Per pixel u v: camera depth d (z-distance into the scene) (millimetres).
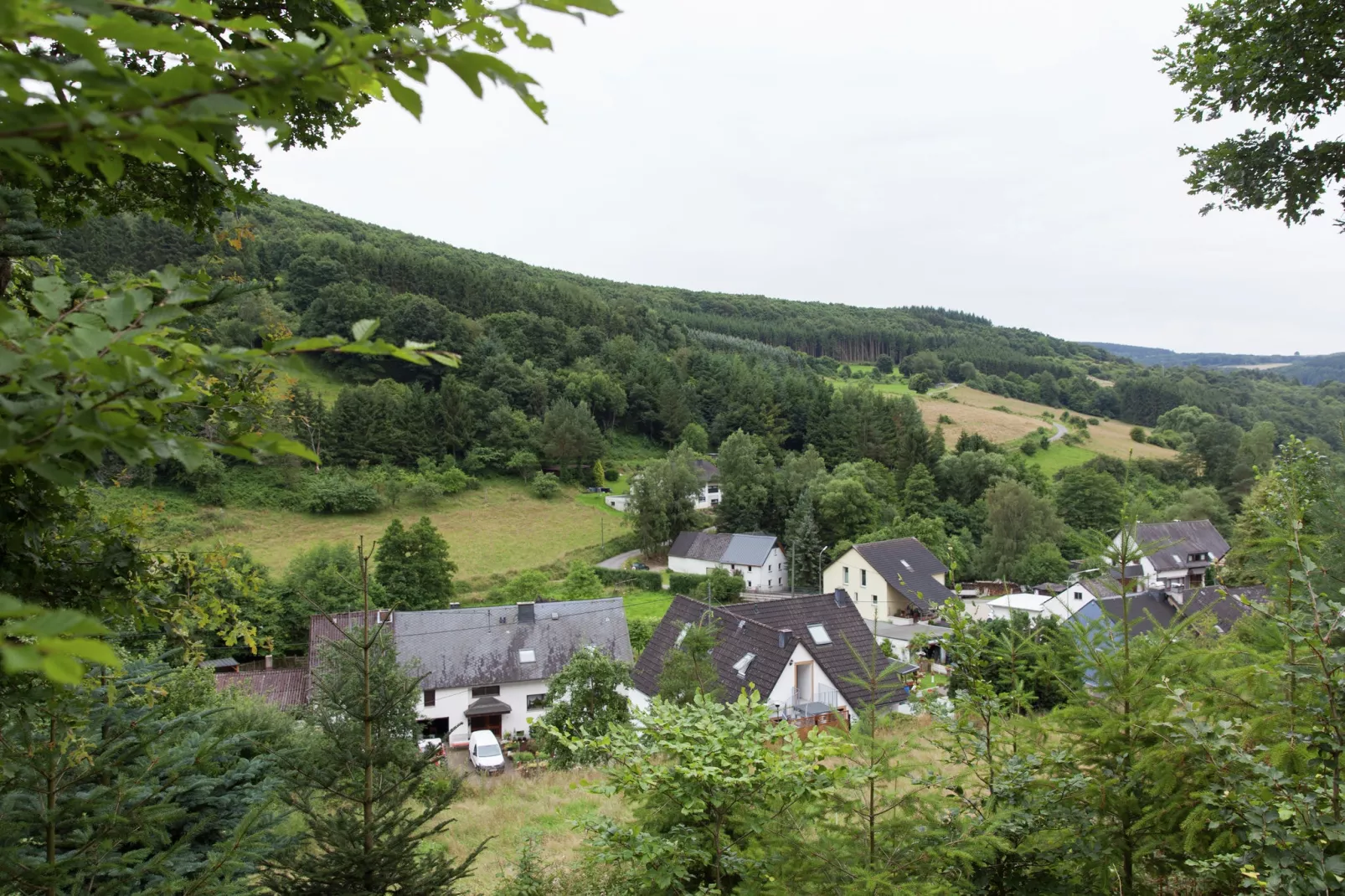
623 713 18297
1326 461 12156
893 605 43562
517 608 30203
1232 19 6082
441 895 5781
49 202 3787
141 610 3840
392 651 7910
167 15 1576
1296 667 3760
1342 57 5719
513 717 28078
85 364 1378
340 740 5836
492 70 1306
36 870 3646
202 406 2668
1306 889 3418
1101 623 5320
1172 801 4352
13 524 2631
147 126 1184
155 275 1968
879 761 4895
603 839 5953
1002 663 6027
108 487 3959
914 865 4582
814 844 4809
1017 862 5039
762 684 22094
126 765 4793
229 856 4230
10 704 2977
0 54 1084
